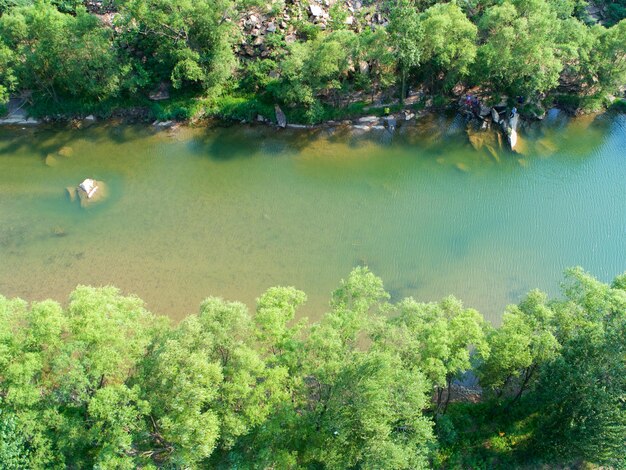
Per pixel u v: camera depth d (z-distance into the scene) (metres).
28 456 40.38
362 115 87.00
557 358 44.41
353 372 38.91
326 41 79.06
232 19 84.00
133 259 68.25
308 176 79.50
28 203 75.19
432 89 87.88
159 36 85.19
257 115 86.94
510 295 64.62
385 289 65.12
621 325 42.41
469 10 89.38
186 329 41.62
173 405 38.12
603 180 78.12
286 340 45.06
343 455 41.91
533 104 85.31
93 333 41.78
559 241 70.50
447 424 50.50
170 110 86.75
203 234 71.31
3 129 85.88
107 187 77.56
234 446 43.44
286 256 68.75
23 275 66.06
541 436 48.88
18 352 41.19
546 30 78.50
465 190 77.31
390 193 77.00
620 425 42.59
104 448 39.75
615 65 82.81
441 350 42.25
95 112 87.50
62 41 77.94
